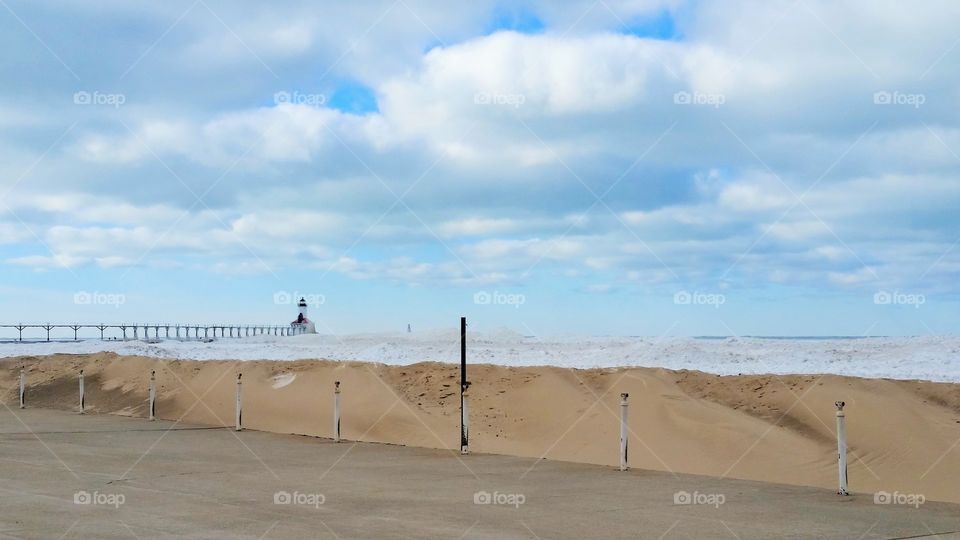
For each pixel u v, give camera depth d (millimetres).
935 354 33531
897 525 9930
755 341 42500
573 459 18984
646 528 9703
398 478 13109
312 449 16438
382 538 9133
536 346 44719
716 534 9430
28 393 28047
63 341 61250
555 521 10039
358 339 58500
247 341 61344
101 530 9453
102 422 21344
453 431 21438
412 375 26906
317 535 9266
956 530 9695
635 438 20484
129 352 40844
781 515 10453
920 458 18750
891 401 22312
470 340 53156
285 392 24922
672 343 41406
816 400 22531
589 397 23688
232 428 20078
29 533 9273
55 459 14938
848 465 18625
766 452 19281
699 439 20219
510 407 23516
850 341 40688
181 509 10664
